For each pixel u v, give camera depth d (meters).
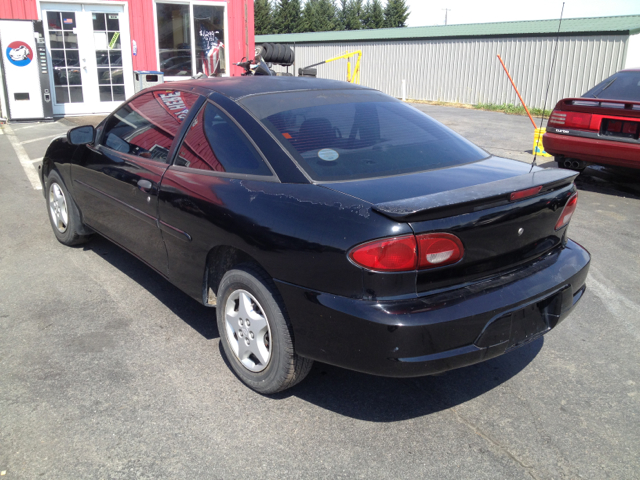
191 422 2.50
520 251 2.52
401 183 2.46
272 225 2.42
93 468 2.20
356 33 28.67
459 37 21.14
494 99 20.62
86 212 4.18
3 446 2.31
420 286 2.21
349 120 2.96
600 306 3.81
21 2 11.45
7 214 5.55
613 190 7.10
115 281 4.02
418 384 2.89
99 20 12.29
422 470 2.25
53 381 2.77
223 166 2.81
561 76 18.75
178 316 3.52
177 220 2.98
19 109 11.53
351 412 2.63
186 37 13.22
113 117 3.95
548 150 7.13
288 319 2.47
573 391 2.83
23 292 3.80
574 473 2.25
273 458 2.29
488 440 2.45
